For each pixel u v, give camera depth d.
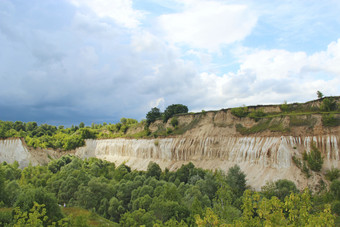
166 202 53.97
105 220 58.16
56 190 86.25
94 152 172.50
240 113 101.38
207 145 103.62
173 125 126.12
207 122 111.62
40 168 115.00
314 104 90.25
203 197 61.28
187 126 119.44
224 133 101.50
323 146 76.25
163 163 118.00
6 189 64.56
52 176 99.56
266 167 81.38
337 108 83.94
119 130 173.88
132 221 49.88
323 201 56.34
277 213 24.95
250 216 27.89
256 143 88.69
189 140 112.31
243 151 90.50
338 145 74.12
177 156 113.44
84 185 81.69
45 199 45.78
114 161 150.25
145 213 51.72
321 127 78.88
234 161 91.69
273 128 87.50
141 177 89.12
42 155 150.38
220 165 94.38
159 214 52.09
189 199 61.97
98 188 76.56
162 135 125.81
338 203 52.19
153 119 143.62
